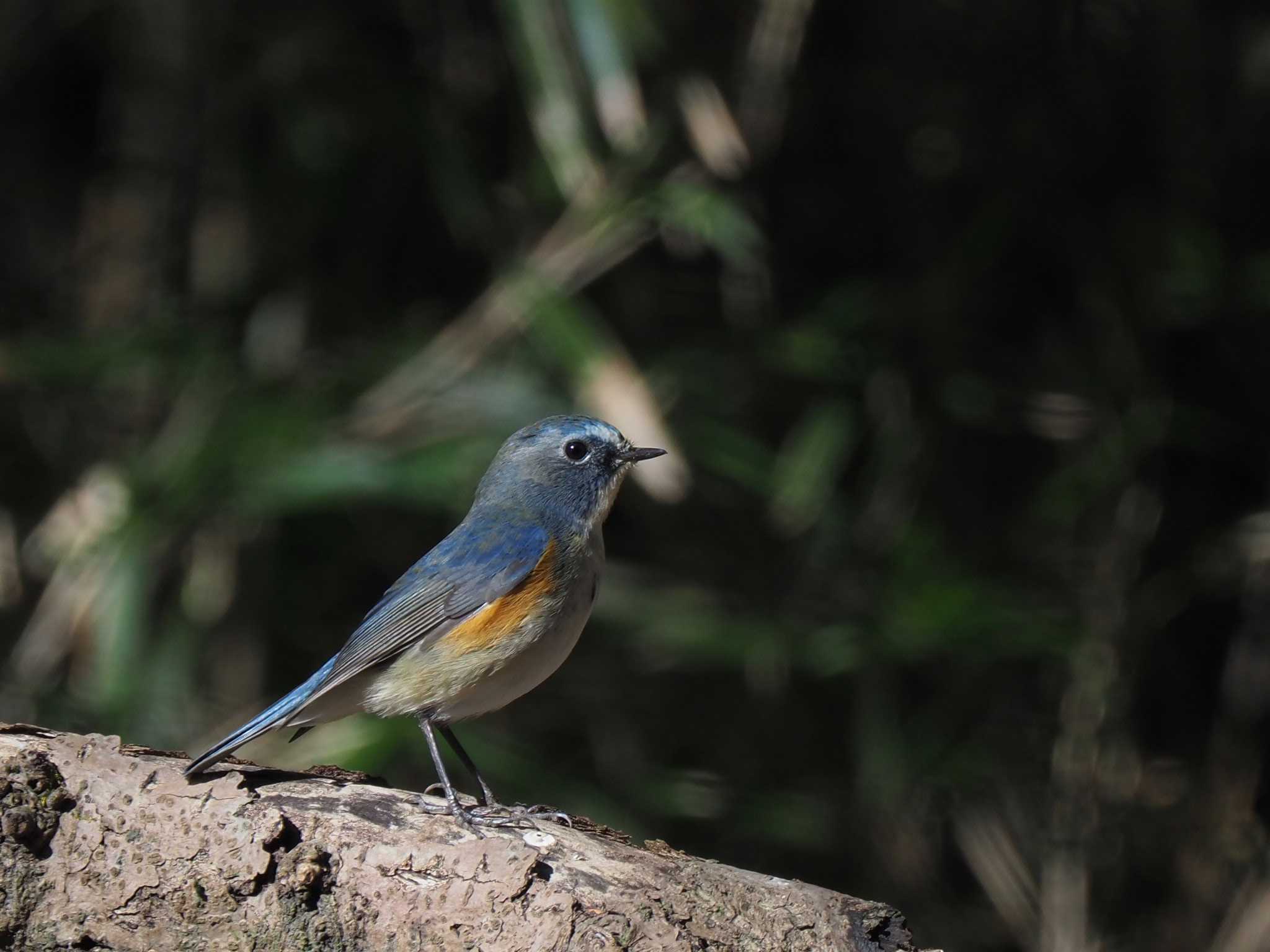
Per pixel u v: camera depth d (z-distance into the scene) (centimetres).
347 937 533
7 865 527
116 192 1304
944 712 1200
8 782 532
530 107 1103
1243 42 1220
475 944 525
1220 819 1192
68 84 1362
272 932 529
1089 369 1185
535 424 798
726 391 1165
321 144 1238
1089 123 1201
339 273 1252
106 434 1239
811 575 1166
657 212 1049
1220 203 1202
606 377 997
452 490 1051
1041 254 1220
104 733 1050
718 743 1212
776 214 1222
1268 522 1159
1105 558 1176
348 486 1030
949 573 1114
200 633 1152
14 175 1341
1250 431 1212
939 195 1212
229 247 1262
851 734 1212
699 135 1053
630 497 1230
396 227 1266
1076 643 1137
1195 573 1179
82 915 529
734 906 534
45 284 1309
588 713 1198
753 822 1142
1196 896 1172
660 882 538
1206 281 1146
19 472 1227
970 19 1205
